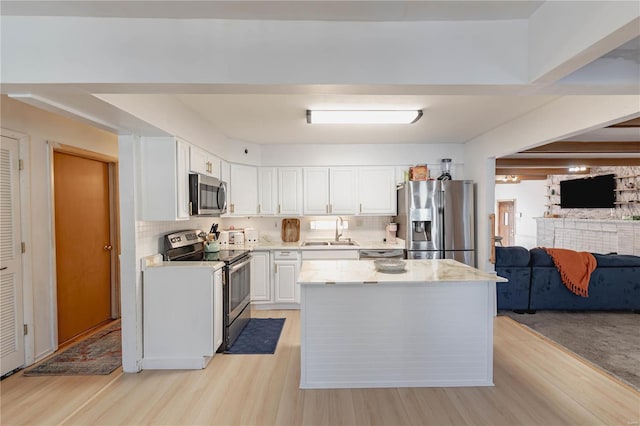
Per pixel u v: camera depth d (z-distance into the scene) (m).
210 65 1.75
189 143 3.12
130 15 1.70
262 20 1.76
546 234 8.87
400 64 1.79
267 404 2.30
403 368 2.56
